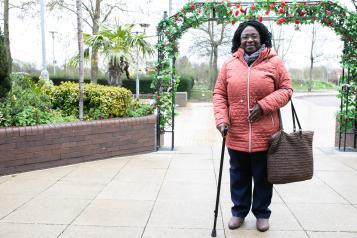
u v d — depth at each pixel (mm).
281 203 4465
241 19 6965
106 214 4105
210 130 11062
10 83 6137
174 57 7441
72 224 3840
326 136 9898
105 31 9766
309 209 4277
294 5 6844
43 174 5637
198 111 17797
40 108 6816
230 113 3570
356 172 5867
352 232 3676
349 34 6945
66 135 6137
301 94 34812
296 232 3668
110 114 7035
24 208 4266
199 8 7102
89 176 5574
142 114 7551
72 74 30234
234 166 3684
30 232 3646
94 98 7047
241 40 3570
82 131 6328
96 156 6555
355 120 7457
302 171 3387
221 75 3680
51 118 6480
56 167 6047
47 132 5910
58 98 7301
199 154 7148
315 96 32062
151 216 4062
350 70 7309
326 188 5047
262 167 3549
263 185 3611
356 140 7539
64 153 6148
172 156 6973
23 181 5277
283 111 17391
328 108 19062
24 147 5695
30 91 7133
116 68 9258
